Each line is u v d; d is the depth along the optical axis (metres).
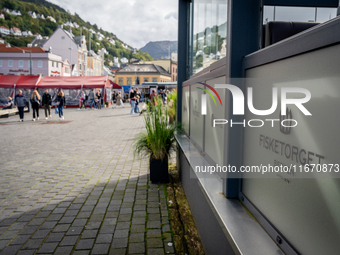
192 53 4.59
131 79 99.31
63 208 3.65
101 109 28.64
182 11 5.42
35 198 4.02
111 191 4.30
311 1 2.79
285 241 1.27
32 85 30.97
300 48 1.12
